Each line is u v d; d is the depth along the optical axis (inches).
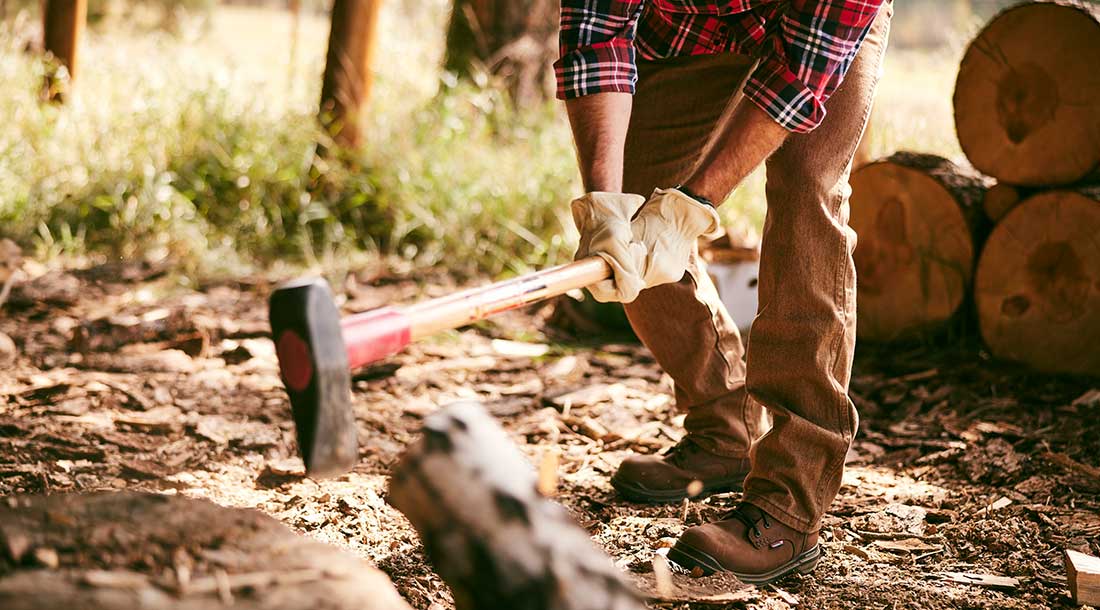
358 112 265.0
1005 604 103.4
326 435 61.1
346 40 262.5
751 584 105.1
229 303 219.3
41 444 142.6
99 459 140.2
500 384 181.8
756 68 99.2
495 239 250.5
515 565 59.4
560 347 201.3
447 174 256.1
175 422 152.9
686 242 94.5
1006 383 181.5
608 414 165.2
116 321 194.9
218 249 248.2
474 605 60.2
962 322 200.4
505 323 215.0
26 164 265.3
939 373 187.2
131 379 174.1
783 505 106.3
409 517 62.4
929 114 285.9
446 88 291.0
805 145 101.0
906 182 199.9
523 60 304.3
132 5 527.5
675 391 132.6
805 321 102.4
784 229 102.0
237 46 471.8
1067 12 177.6
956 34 319.9
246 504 126.9
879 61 105.5
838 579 108.8
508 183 254.4
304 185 265.0
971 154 192.1
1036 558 114.9
